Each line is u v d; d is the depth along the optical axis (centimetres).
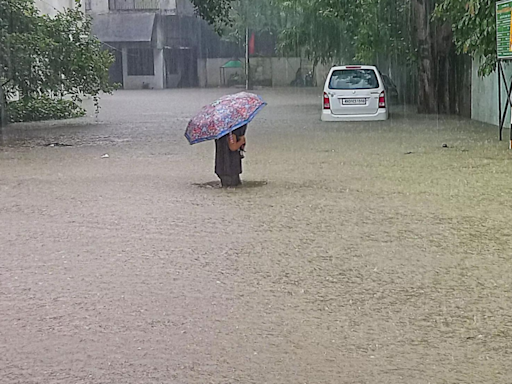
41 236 811
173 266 690
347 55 3394
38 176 1234
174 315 561
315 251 734
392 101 3067
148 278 654
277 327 536
